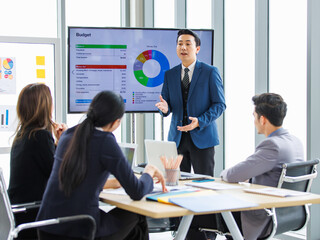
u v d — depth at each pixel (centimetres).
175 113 387
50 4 525
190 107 379
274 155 256
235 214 269
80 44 437
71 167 200
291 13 400
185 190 238
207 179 286
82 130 207
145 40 447
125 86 448
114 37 442
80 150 203
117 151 207
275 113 264
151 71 451
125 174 206
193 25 518
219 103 374
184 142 382
